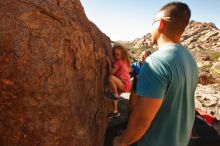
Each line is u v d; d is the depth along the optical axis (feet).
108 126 17.65
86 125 13.38
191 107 8.58
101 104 15.60
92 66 14.33
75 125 12.52
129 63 17.97
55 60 11.67
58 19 12.19
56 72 11.69
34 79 11.21
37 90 11.29
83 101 13.35
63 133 12.01
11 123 11.26
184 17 8.22
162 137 8.12
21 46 11.01
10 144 11.35
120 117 19.48
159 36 8.52
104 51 16.25
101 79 15.72
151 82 7.53
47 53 11.48
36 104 11.33
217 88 48.24
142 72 7.75
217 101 34.24
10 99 11.11
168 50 7.82
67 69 12.24
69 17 12.94
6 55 10.89
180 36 8.45
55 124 11.76
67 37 12.30
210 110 31.78
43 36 11.48
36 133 11.45
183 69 7.80
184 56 8.00
